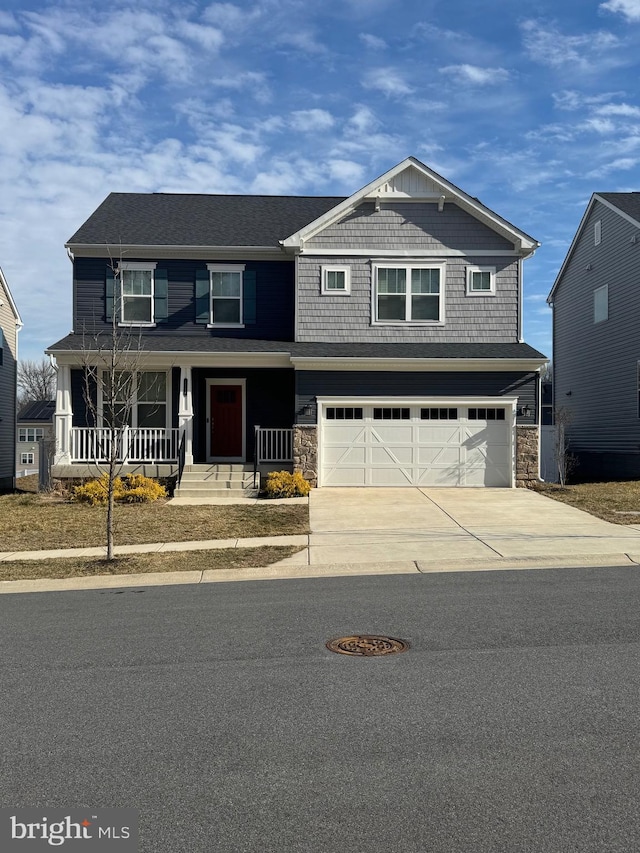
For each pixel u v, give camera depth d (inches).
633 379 989.8
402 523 550.0
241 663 241.9
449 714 194.4
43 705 207.5
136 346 771.4
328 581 381.1
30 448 1937.7
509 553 434.0
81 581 391.5
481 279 800.9
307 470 756.6
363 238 800.9
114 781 161.0
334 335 799.7
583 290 1158.3
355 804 148.9
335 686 217.6
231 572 403.2
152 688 219.8
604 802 148.3
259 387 842.2
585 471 1136.2
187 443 768.9
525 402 762.2
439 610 307.4
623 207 1031.0
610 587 346.6
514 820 142.0
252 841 136.7
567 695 206.7
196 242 833.5
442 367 751.7
